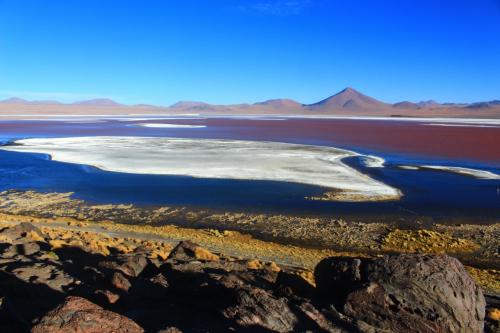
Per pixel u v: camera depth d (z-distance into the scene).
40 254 11.30
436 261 7.24
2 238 12.52
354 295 7.09
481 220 20.44
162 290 8.33
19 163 36.62
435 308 6.75
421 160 39.72
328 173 32.09
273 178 29.83
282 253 15.41
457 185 28.36
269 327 6.54
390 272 7.13
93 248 13.16
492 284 12.70
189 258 10.67
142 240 16.48
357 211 21.83
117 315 5.86
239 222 19.89
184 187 26.97
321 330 6.59
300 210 21.98
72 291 8.47
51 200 23.92
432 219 20.53
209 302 7.41
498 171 34.12
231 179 29.41
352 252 16.14
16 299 7.88
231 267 9.92
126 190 26.25
